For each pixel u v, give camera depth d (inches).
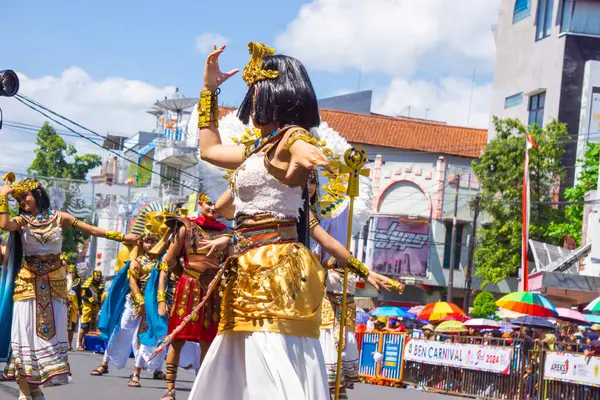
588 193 1333.7
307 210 158.2
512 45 1838.1
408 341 687.1
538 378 549.6
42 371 279.3
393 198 1908.2
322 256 284.0
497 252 1486.2
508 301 667.4
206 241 309.0
